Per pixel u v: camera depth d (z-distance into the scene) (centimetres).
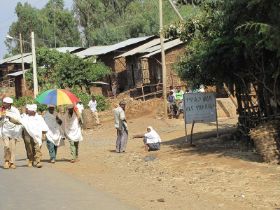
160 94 4075
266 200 922
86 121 3033
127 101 3450
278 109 1402
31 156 1497
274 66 1355
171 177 1221
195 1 1653
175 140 1941
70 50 5444
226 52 1412
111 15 8162
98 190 1103
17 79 5922
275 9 1195
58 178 1276
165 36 1728
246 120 1584
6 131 1457
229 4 1335
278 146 1234
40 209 918
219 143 1664
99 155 1744
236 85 1595
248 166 1216
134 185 1156
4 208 937
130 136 2384
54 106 1565
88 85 4462
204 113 1744
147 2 7506
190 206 918
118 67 4856
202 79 1689
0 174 1356
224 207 898
